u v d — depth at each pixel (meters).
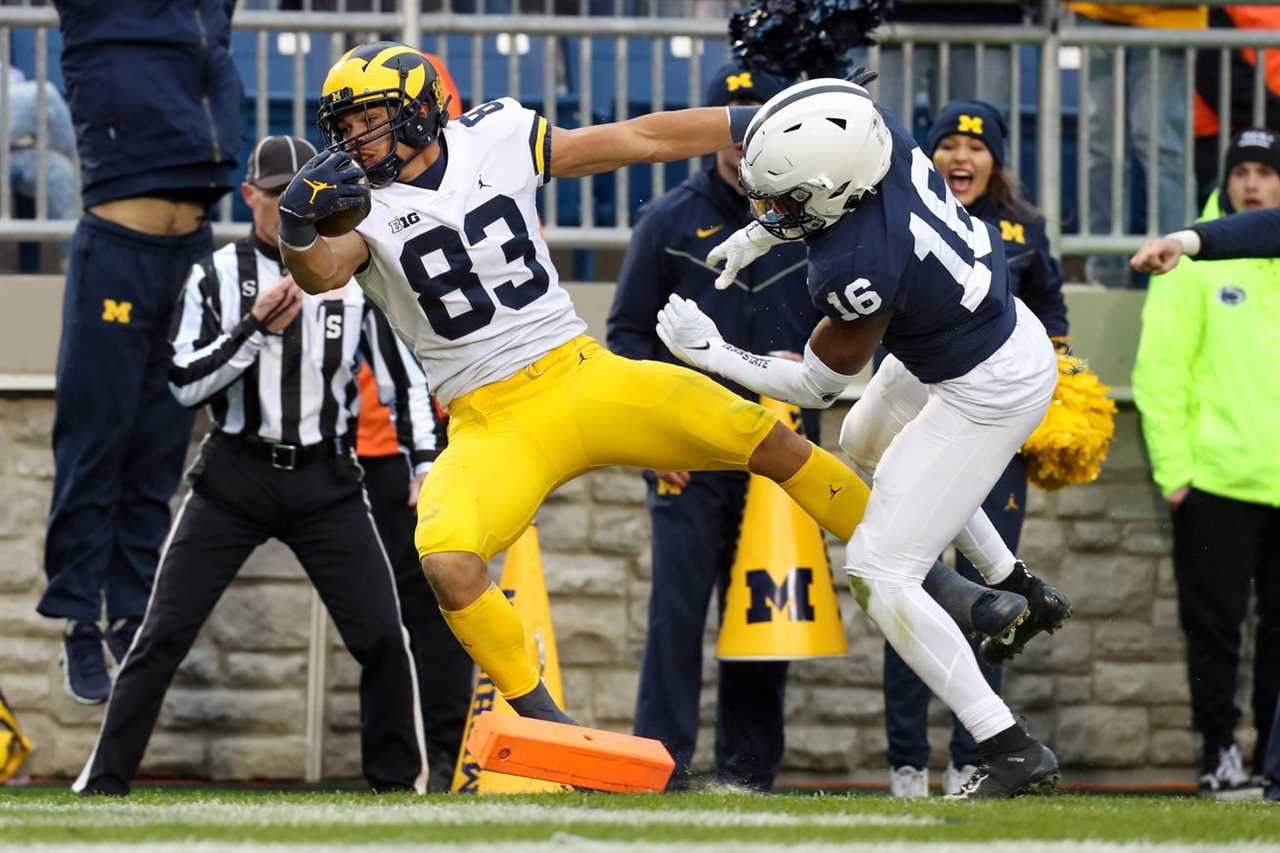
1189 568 24.62
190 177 22.95
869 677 26.11
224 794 19.19
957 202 15.55
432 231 15.16
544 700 15.67
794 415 21.27
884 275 14.52
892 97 26.81
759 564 20.86
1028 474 21.48
